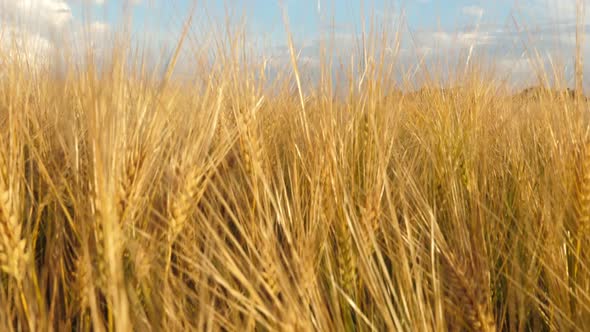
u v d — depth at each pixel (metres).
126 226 0.56
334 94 0.77
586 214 0.66
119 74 0.55
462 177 0.92
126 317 0.46
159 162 0.63
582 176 0.66
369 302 0.66
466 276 0.53
